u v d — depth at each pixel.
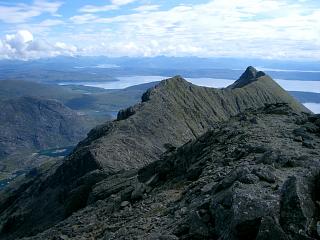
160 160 65.38
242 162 37.44
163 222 29.67
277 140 43.12
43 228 103.75
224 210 20.94
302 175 19.73
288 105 66.00
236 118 64.44
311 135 44.00
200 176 41.25
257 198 19.34
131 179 71.00
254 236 18.27
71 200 103.38
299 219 17.69
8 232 138.50
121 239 30.38
